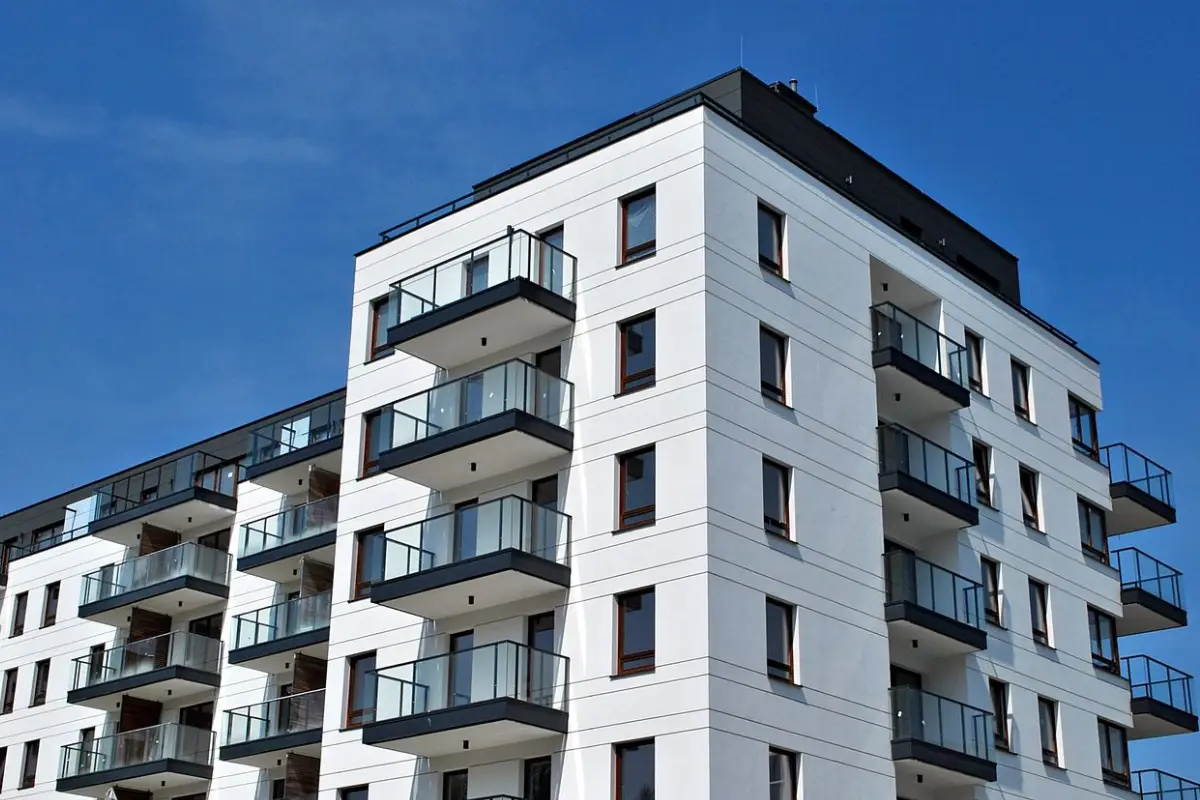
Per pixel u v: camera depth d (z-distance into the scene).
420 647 32.09
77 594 50.22
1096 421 40.44
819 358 31.42
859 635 30.16
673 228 30.28
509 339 32.22
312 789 36.81
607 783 27.55
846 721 29.19
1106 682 37.28
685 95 34.31
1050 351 39.25
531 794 29.02
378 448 34.72
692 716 26.73
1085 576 37.84
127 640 46.09
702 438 28.33
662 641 27.67
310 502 40.66
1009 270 41.00
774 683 28.02
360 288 36.47
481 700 28.91
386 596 31.12
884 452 32.19
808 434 30.56
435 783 30.78
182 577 43.72
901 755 29.81
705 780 26.17
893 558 31.33
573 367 30.95
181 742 41.59
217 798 41.06
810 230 32.34
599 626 28.70
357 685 33.22
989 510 35.38
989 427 36.12
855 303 32.94
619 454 29.64
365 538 34.38
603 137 34.53
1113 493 39.88
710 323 29.23
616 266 30.94
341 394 44.59
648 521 28.67
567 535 29.89
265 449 43.12
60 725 48.34
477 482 32.25
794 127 34.78
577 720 28.44
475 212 34.31
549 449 30.45
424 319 32.38
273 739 37.47
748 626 27.89
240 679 42.44
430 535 31.25
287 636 38.94
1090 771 35.62
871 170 36.78
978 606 33.12
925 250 35.69
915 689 30.42
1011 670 34.16
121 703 44.59
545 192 32.91
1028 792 33.41
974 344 36.84
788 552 29.23
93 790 43.75
